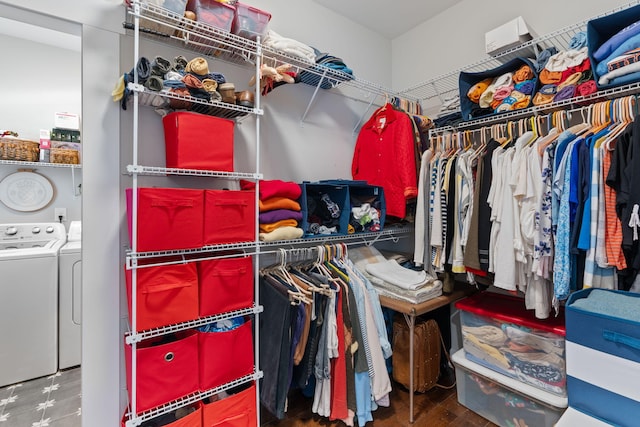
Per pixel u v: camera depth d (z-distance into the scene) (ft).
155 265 4.09
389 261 7.32
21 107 8.78
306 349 5.19
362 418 5.31
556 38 6.12
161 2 4.32
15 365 7.05
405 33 9.02
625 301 3.83
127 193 4.32
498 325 5.47
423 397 6.32
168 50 5.40
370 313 5.65
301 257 6.10
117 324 4.84
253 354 5.36
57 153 8.57
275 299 5.10
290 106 7.09
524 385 5.04
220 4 4.81
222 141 4.72
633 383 3.60
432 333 6.57
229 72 6.13
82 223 4.55
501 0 6.98
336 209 6.53
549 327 4.76
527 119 5.56
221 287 4.65
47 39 8.89
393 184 7.13
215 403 4.51
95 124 4.62
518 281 5.05
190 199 4.31
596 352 3.90
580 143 4.33
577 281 4.52
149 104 4.98
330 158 7.89
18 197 8.59
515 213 4.89
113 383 4.82
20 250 7.39
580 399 4.07
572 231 4.34
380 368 5.59
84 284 4.57
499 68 5.86
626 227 3.87
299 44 5.87
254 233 5.01
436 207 6.24
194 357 4.45
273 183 5.53
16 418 5.98
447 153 6.53
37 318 7.29
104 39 4.68
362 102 8.61
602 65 4.51
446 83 8.09
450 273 6.41
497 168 5.16
